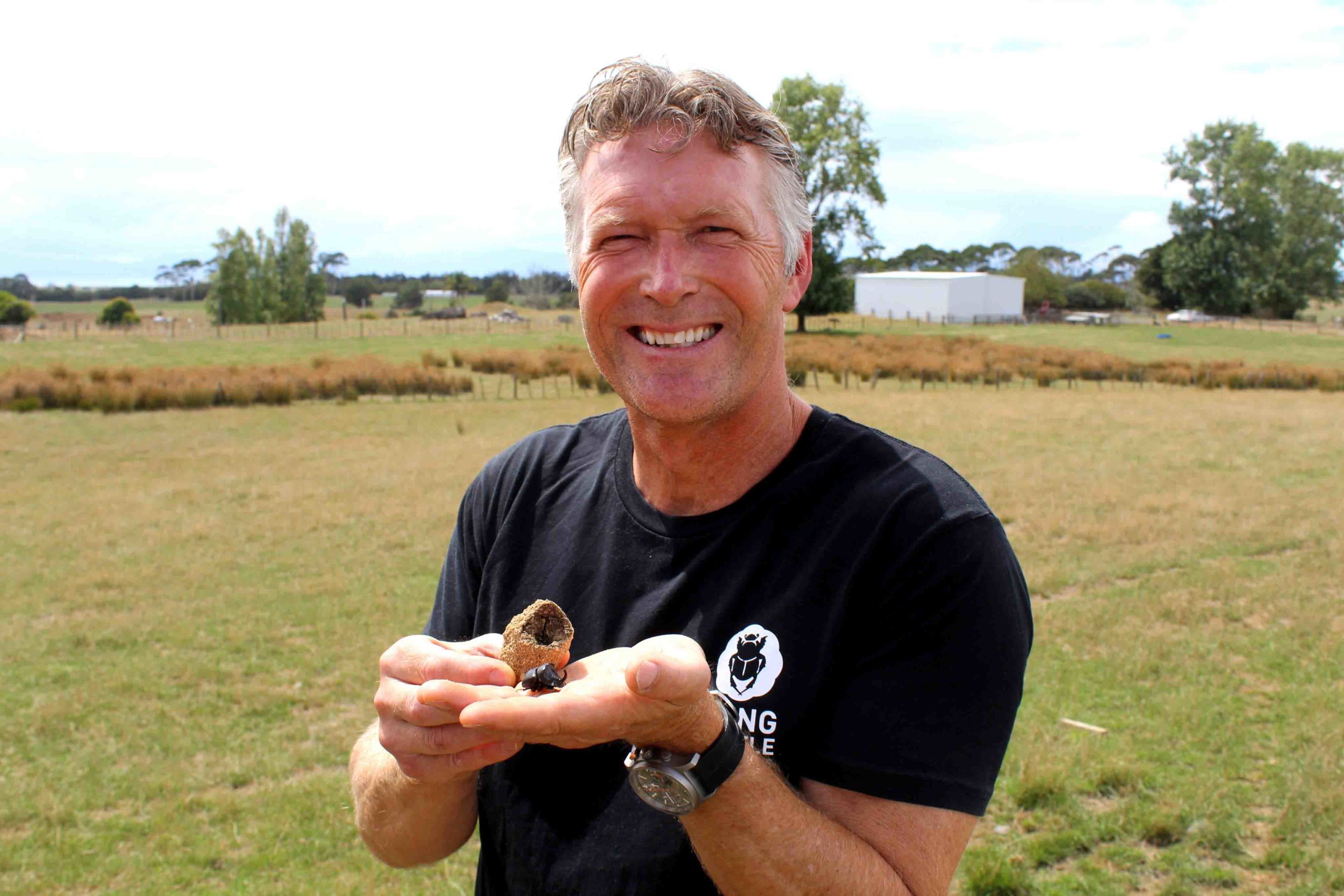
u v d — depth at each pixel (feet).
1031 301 337.11
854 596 5.20
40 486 54.24
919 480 5.36
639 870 5.27
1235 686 23.41
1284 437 67.67
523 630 4.96
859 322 272.31
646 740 4.36
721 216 5.40
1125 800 17.65
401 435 74.74
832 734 5.06
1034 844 16.24
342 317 356.79
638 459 6.09
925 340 201.16
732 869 4.54
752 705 5.20
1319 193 277.23
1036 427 73.41
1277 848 15.83
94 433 75.97
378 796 6.06
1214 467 55.47
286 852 17.52
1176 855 16.05
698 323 5.48
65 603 32.78
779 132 5.78
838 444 5.74
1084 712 21.98
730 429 5.65
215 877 16.93
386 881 16.44
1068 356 155.63
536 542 6.37
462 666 4.58
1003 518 42.14
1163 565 35.09
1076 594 31.99
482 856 6.12
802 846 4.50
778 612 5.29
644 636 5.60
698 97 5.38
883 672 5.08
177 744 22.20
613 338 5.68
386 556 38.81
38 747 22.11
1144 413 84.53
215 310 303.07
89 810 19.45
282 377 106.22
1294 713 21.59
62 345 188.24
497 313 339.57
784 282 5.81
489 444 69.21
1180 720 21.21
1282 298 274.98
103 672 26.63
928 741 4.90
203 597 33.45
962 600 5.02
